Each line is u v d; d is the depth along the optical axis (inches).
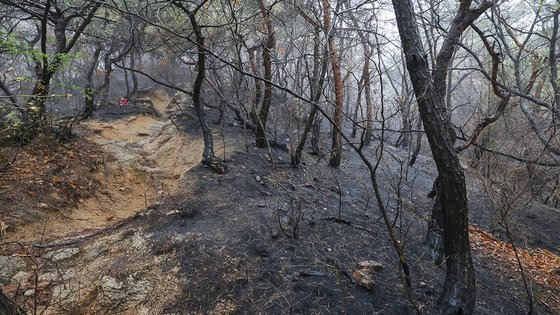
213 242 141.6
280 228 155.5
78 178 206.4
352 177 290.2
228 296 115.8
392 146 486.3
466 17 135.9
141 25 239.5
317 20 212.2
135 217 168.6
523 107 277.6
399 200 138.6
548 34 394.6
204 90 374.3
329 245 152.1
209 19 234.1
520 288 172.4
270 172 229.6
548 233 267.4
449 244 119.5
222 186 191.8
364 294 122.3
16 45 195.8
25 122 223.1
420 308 116.5
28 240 150.2
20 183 178.1
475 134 213.6
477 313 135.3
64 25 267.6
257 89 285.6
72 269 132.2
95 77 690.8
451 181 116.4
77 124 284.8
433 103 118.9
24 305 112.1
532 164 219.1
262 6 194.5
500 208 181.5
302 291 119.3
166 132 299.7
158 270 127.3
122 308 115.0
